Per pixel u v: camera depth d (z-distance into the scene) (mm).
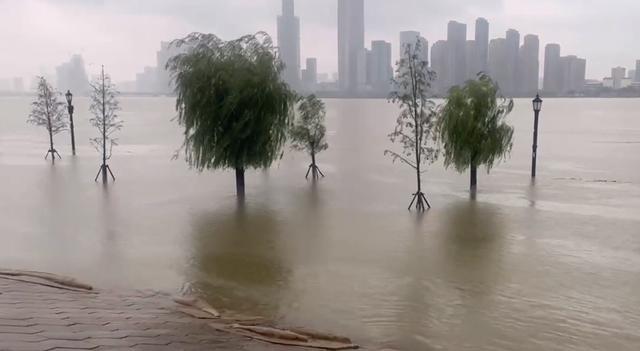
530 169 40875
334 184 33750
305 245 19312
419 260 17406
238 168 28391
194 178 35875
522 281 15289
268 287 14828
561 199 28344
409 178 36312
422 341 11305
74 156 48656
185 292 14250
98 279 15133
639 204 26844
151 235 20672
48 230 21219
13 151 52844
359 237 20438
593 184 33438
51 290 11719
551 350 10930
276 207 26328
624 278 15539
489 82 30984
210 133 27422
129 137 73625
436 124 31328
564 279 15453
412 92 27031
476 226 22172
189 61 27656
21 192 30047
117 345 7719
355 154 51875
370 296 14102
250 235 20734
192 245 19266
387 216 24250
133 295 13125
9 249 18328
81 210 25297
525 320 12477
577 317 12664
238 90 26812
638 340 11422
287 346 9438
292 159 47156
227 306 13266
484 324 12242
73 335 7918
